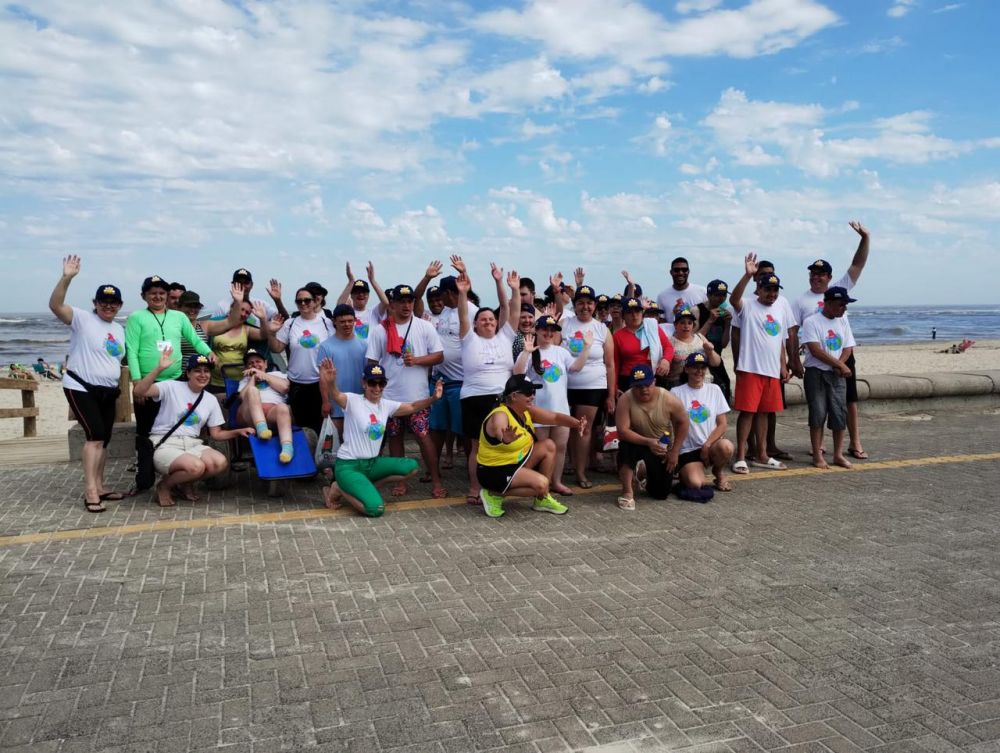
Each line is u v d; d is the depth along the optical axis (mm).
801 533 5980
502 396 6414
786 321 8156
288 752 3113
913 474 7949
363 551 5559
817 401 8195
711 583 4930
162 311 7258
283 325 8211
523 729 3273
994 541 5773
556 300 8969
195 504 6809
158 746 3150
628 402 6789
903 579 5000
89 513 6484
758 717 3365
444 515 6520
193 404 6840
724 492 7270
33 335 58281
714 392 7141
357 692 3576
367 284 8406
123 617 4395
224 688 3613
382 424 6664
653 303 8391
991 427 10867
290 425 7160
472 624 4305
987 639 4133
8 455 9500
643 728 3277
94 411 6492
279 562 5312
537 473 6453
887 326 79938
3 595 4707
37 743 3164
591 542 5773
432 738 3211
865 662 3867
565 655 3934
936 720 3346
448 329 7699
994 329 73312
